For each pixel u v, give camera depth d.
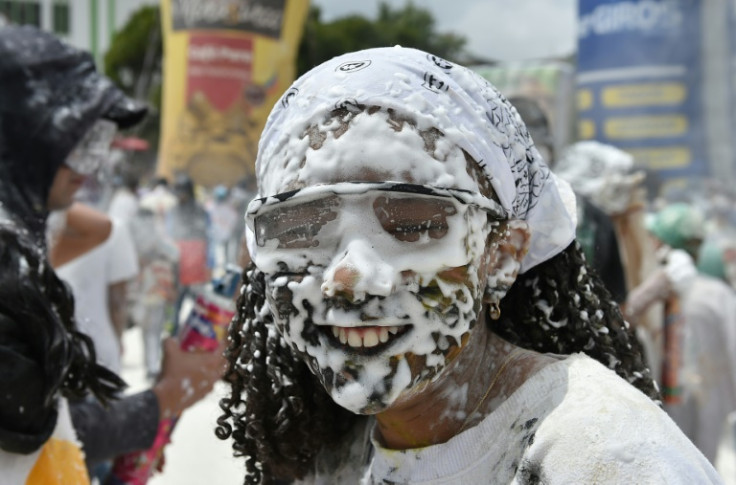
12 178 2.40
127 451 2.14
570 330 1.38
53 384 1.58
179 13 18.14
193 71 18.08
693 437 4.35
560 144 10.50
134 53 34.22
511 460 1.15
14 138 2.40
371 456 1.42
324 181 1.16
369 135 1.15
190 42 18.06
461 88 1.22
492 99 1.25
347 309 1.14
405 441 1.29
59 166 2.45
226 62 18.08
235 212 14.95
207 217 8.45
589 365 1.19
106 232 3.46
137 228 6.29
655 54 10.55
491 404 1.25
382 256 1.13
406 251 1.14
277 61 18.42
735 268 5.90
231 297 2.27
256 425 1.49
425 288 1.14
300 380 1.45
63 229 3.28
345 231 1.14
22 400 1.54
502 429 1.19
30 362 1.56
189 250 7.79
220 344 2.26
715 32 10.45
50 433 1.60
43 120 2.42
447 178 1.16
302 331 1.19
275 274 1.20
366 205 1.14
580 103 11.08
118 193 9.96
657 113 10.54
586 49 10.88
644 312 4.02
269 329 1.43
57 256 3.39
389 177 1.14
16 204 2.36
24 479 1.59
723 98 10.40
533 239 1.34
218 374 2.28
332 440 1.49
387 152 1.14
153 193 10.75
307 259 1.17
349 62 1.23
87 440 2.02
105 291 3.50
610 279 3.46
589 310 1.39
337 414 1.49
